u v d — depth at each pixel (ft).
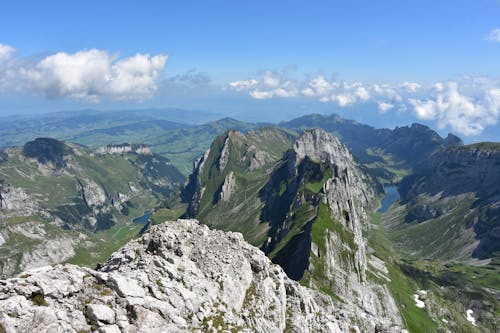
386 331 368.68
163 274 193.67
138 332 145.18
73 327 131.85
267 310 249.14
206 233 271.90
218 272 232.73
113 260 228.84
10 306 123.85
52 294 138.82
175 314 167.63
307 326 279.90
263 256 298.97
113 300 151.64
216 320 188.24
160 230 250.78
